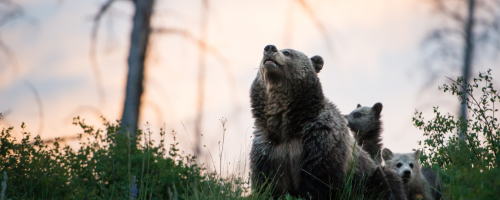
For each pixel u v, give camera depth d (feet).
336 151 35.91
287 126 37.14
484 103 35.01
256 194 34.88
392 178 38.45
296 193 37.52
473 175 25.55
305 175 36.22
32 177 34.83
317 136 36.11
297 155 36.78
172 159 38.14
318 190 35.78
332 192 35.73
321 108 37.24
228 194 33.47
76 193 34.24
